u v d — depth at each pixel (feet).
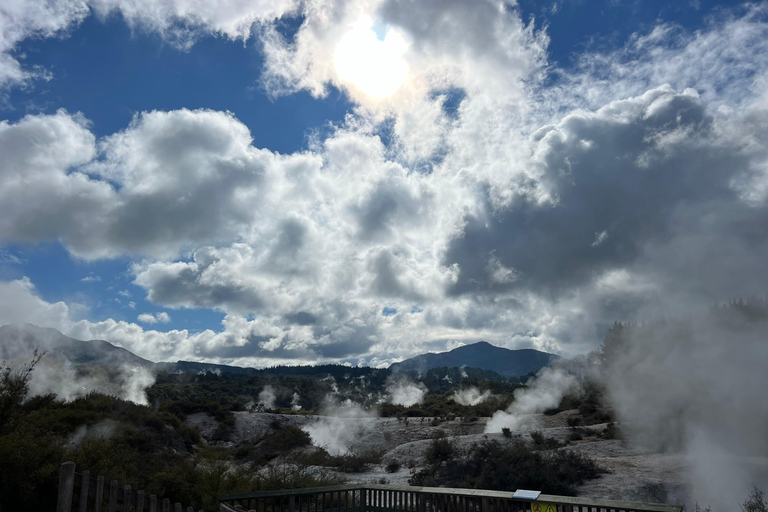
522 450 92.48
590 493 74.02
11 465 32.91
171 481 50.01
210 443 152.35
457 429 174.50
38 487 33.17
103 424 95.91
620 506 23.29
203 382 400.26
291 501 32.83
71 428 87.56
